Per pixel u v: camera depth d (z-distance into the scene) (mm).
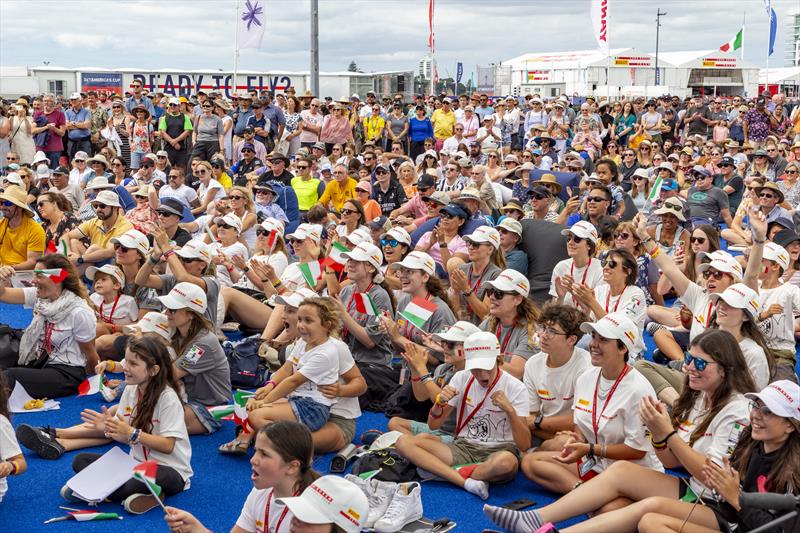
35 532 5789
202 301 7395
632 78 46406
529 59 50438
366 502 3934
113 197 11828
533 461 6301
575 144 21609
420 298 7676
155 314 7484
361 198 14477
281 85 41375
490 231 8898
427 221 11656
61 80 39375
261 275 9602
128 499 6047
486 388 6465
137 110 20625
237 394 6949
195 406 7367
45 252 11820
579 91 46219
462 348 6738
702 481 5129
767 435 4727
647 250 8250
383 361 8258
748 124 25359
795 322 9719
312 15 24906
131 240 9086
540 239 9586
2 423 5918
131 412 6453
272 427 4555
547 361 6637
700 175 14930
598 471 5910
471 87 54094
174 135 20656
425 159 17422
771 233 10727
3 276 8797
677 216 10023
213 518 6000
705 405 5602
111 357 8852
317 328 6852
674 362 8070
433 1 32125
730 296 6480
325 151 19719
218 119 20938
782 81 52375
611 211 12742
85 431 7215
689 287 8070
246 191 12312
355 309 8367
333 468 6688
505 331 7438
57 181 15773
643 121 25094
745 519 4770
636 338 5816
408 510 5773
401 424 7109
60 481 6594
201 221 13750
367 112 24484
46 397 8227
